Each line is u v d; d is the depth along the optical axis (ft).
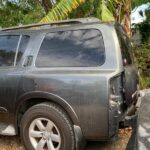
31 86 14.44
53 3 29.76
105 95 12.92
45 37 15.02
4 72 15.40
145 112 10.08
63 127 13.71
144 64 29.40
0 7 37.58
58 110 13.85
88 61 13.69
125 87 13.76
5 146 16.72
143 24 37.58
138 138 8.71
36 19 36.73
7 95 15.21
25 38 15.61
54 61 14.44
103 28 13.78
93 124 13.20
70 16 25.79
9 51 15.93
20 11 38.19
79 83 13.35
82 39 14.12
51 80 13.96
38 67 14.70
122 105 13.88
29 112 14.43
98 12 21.20
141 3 26.02
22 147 16.49
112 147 15.88
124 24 23.63
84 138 13.56
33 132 14.62
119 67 13.26
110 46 13.47
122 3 22.95
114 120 13.23
